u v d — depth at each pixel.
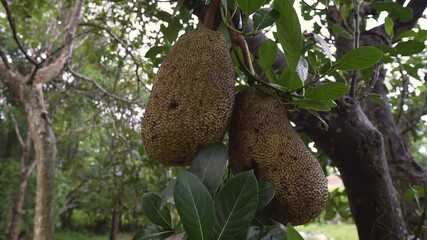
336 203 2.68
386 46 1.24
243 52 1.07
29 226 8.45
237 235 0.75
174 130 0.90
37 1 4.07
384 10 1.51
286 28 0.85
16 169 8.30
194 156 0.93
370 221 1.28
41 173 3.84
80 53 5.84
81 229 10.85
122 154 4.46
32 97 3.99
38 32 5.83
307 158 0.96
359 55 0.88
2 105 8.02
